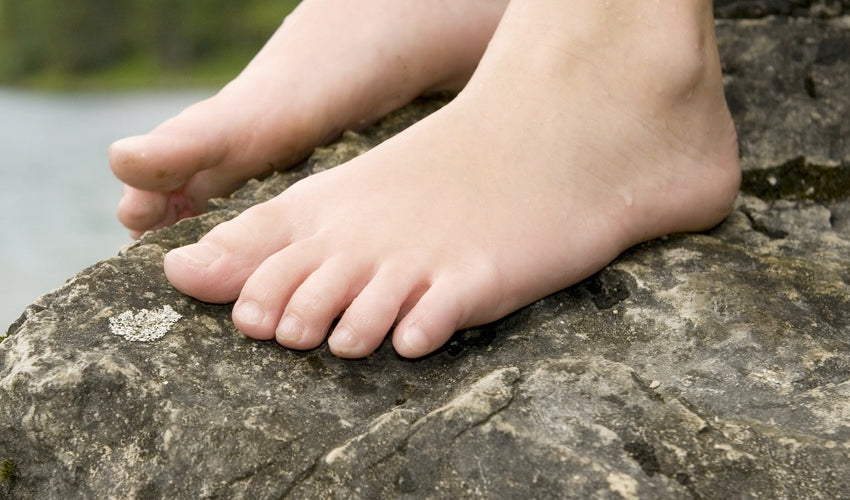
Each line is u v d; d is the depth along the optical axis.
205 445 0.43
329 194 0.49
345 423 0.44
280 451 0.43
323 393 0.45
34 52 12.88
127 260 0.49
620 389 0.44
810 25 0.64
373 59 0.59
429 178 0.49
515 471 0.42
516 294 0.48
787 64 0.63
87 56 12.71
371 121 0.62
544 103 0.51
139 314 0.47
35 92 12.95
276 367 0.46
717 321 0.48
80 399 0.44
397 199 0.49
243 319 0.46
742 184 0.60
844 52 0.63
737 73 0.63
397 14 0.60
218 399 0.44
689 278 0.50
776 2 0.65
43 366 0.44
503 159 0.50
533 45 0.52
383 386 0.46
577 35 0.52
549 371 0.45
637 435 0.43
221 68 12.37
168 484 0.42
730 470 0.42
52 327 0.46
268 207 0.49
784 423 0.44
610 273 0.51
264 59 0.59
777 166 0.60
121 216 0.59
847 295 0.50
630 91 0.51
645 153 0.51
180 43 12.33
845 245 0.55
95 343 0.45
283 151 0.58
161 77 12.37
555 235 0.49
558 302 0.50
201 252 0.47
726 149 0.54
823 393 0.45
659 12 0.52
